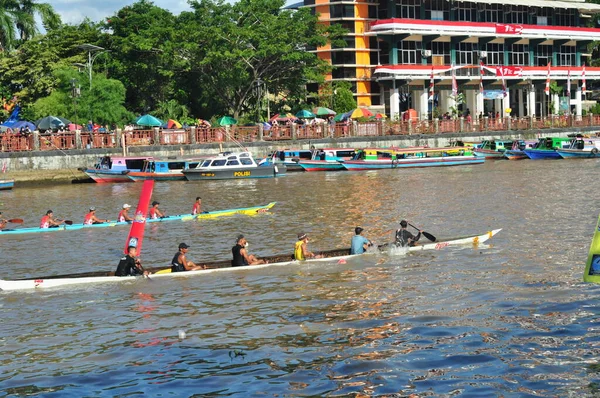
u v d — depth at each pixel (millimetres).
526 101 96000
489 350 15336
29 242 30453
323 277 21906
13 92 68500
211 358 15562
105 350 16344
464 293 19641
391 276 21828
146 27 71000
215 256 26484
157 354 15930
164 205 41594
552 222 30562
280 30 71438
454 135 73812
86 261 26562
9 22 70375
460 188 44656
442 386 13727
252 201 41938
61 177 55250
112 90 63812
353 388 13789
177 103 70438
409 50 84062
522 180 48375
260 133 64125
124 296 20547
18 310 19562
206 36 68500
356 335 16594
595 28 95562
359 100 84312
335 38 80938
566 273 21375
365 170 60500
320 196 43062
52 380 14750
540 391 13383
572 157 66188
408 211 35500
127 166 55562
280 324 17625
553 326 16578
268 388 13930
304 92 78625
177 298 20172
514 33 88500
